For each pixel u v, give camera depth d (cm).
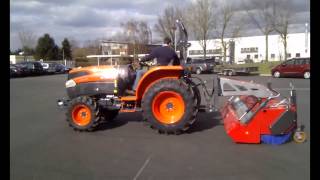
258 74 3344
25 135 812
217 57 6431
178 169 565
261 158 613
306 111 1062
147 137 775
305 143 700
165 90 781
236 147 682
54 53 8000
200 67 3556
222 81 777
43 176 545
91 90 872
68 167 584
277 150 657
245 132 697
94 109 830
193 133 803
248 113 696
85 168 579
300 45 6912
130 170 565
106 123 933
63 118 1037
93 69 884
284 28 4788
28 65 3884
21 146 716
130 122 942
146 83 827
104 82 865
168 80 797
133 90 872
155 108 793
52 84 2517
